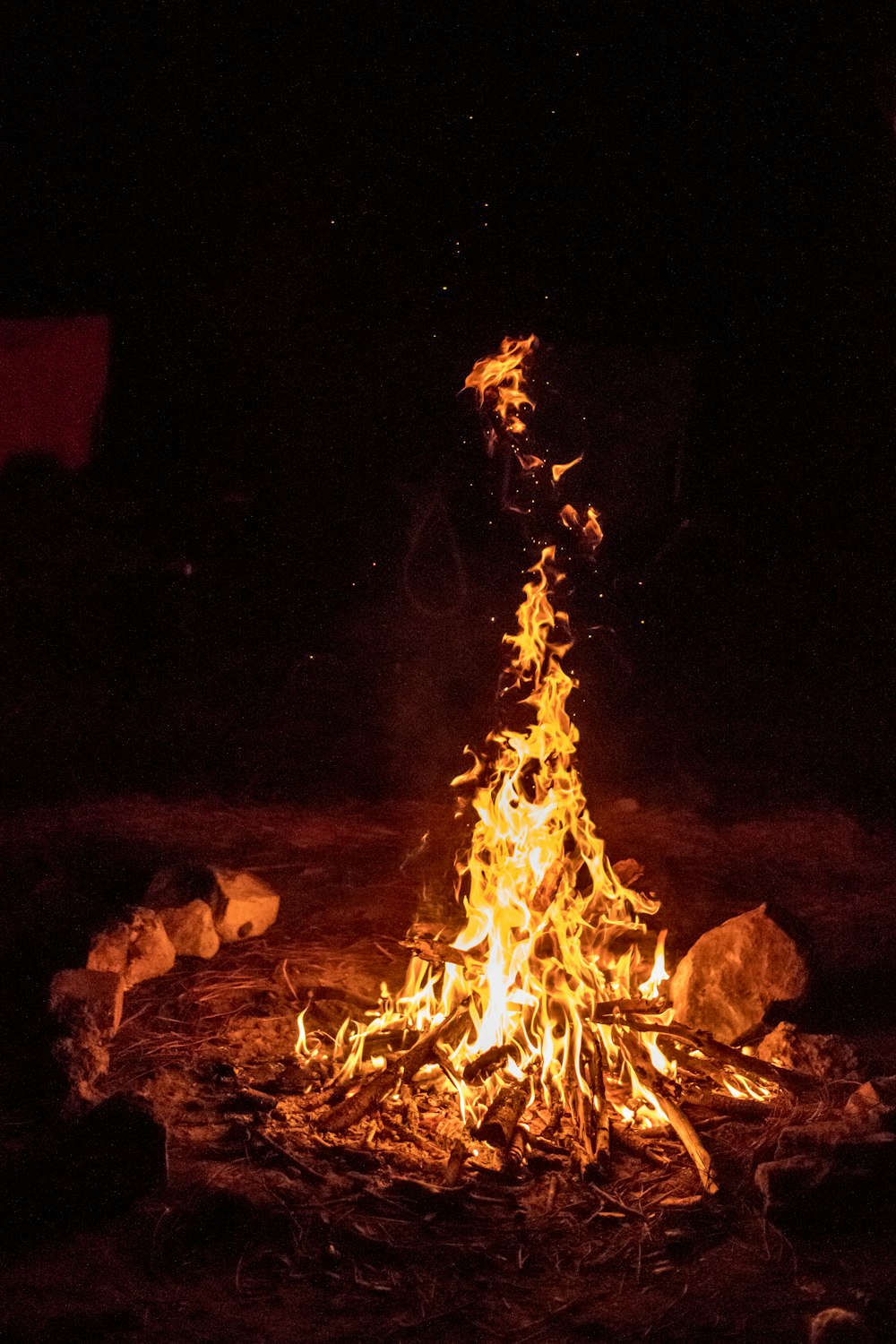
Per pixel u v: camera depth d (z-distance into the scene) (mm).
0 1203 3570
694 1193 3697
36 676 11531
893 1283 3285
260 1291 3230
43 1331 3047
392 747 9977
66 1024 4418
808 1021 5164
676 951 5832
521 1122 4004
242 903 5812
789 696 12172
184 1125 4043
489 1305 3189
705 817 8500
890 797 9219
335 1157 3832
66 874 6820
